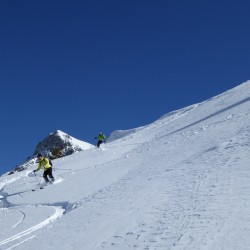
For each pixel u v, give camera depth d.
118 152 31.95
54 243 10.28
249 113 24.19
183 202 10.50
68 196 19.16
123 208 11.78
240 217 8.37
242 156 13.51
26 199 21.58
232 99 38.00
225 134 19.78
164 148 23.81
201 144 19.61
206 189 11.02
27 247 10.61
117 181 17.69
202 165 14.23
